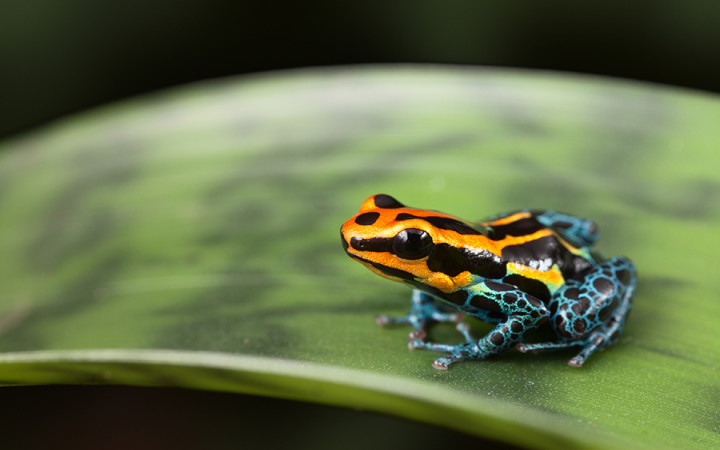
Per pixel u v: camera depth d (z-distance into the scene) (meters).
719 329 0.11
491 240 0.11
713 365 0.11
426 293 0.12
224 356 0.11
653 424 0.11
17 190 0.13
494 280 0.11
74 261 0.12
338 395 0.11
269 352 0.11
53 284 0.12
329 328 0.11
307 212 0.12
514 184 0.12
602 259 0.12
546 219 0.12
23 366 0.11
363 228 0.11
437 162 0.13
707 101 0.13
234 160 0.13
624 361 0.11
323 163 0.13
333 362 0.11
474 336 0.12
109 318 0.12
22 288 0.12
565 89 0.13
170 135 0.13
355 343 0.11
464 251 0.11
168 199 0.13
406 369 0.11
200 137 0.13
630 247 0.12
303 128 0.13
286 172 0.13
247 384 0.11
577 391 0.11
